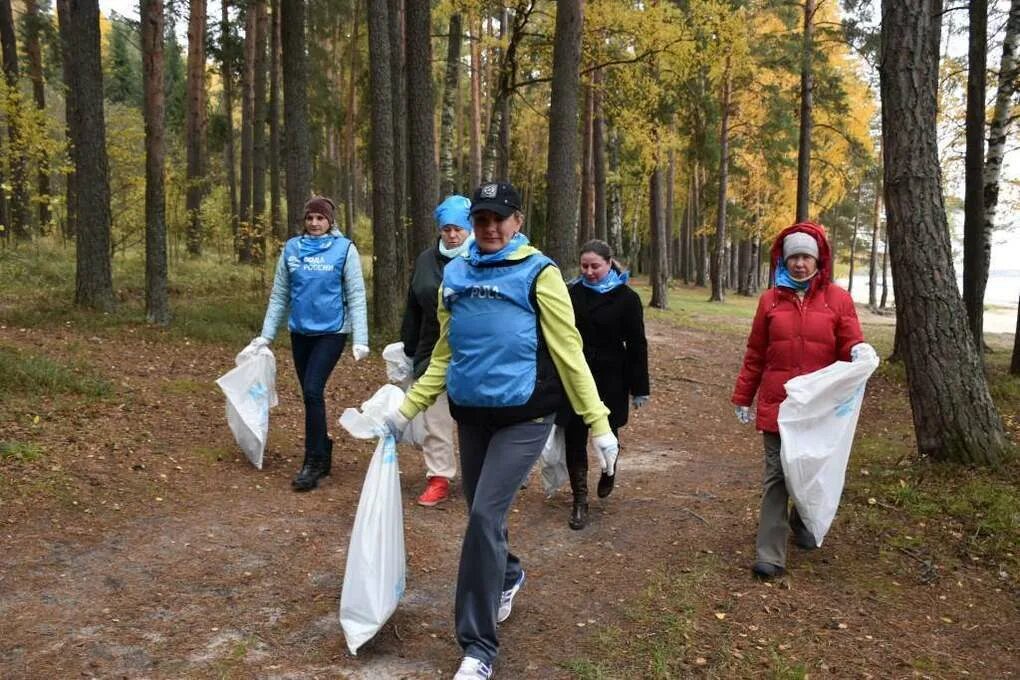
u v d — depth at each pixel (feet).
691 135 73.36
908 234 16.83
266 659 9.50
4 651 9.30
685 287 120.16
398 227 45.24
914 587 12.00
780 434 12.03
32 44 64.44
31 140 46.44
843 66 75.72
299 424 22.22
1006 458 16.43
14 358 22.94
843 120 75.31
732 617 10.93
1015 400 26.94
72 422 18.56
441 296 9.43
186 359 28.55
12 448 15.51
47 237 57.47
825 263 12.64
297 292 16.48
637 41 44.24
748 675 9.32
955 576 12.34
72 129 47.65
